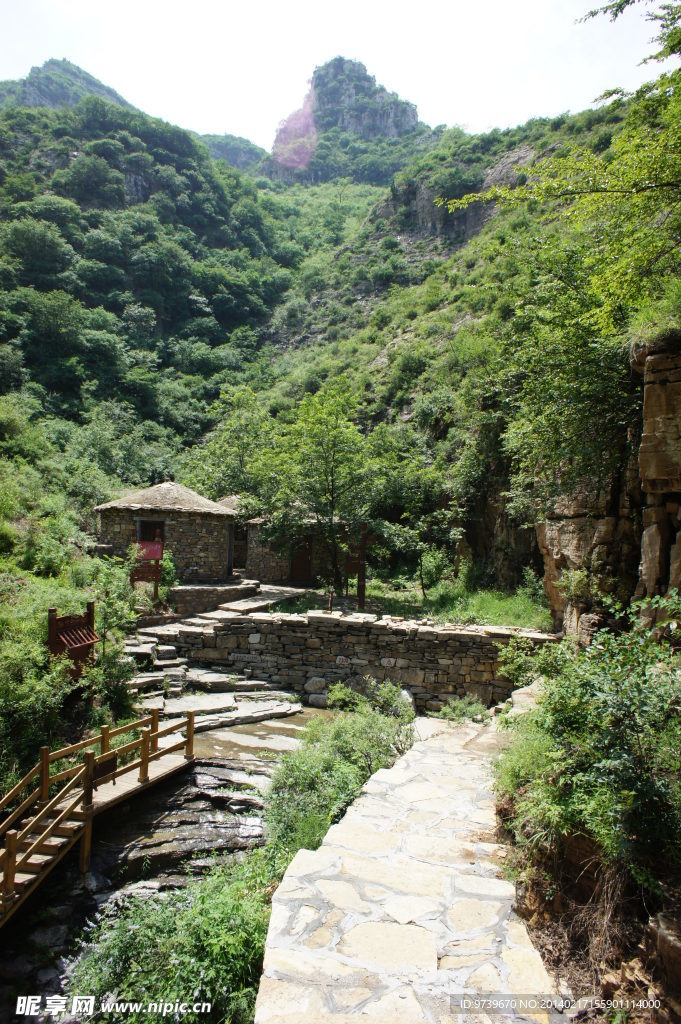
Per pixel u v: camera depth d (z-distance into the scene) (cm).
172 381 4644
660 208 555
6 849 536
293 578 1978
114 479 2784
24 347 3984
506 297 2361
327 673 1123
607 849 282
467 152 5972
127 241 5694
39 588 1002
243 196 7719
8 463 1827
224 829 675
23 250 4991
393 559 2045
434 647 1054
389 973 253
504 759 416
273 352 5238
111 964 435
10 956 511
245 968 374
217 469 2444
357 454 1769
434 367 2877
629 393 750
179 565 1647
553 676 406
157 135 7288
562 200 616
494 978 252
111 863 618
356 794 531
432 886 325
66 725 790
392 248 5825
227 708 1002
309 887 321
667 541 533
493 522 1639
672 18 519
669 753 292
